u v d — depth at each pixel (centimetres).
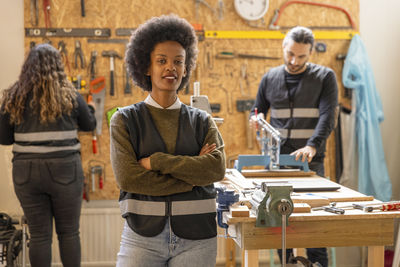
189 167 173
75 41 378
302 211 202
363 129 386
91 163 386
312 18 395
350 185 397
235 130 395
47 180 292
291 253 312
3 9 371
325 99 312
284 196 189
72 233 306
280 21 392
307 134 318
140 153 179
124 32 379
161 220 171
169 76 178
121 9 380
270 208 189
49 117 289
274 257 393
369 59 399
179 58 179
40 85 288
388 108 406
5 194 377
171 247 172
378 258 207
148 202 173
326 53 398
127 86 382
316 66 321
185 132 181
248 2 385
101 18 379
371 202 220
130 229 175
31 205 296
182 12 385
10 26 372
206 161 176
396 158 408
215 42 388
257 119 294
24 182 292
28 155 291
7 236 314
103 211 376
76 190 303
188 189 174
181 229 172
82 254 378
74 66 379
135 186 172
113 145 179
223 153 185
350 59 389
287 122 322
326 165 402
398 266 349
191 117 186
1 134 297
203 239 175
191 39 187
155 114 182
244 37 389
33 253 298
